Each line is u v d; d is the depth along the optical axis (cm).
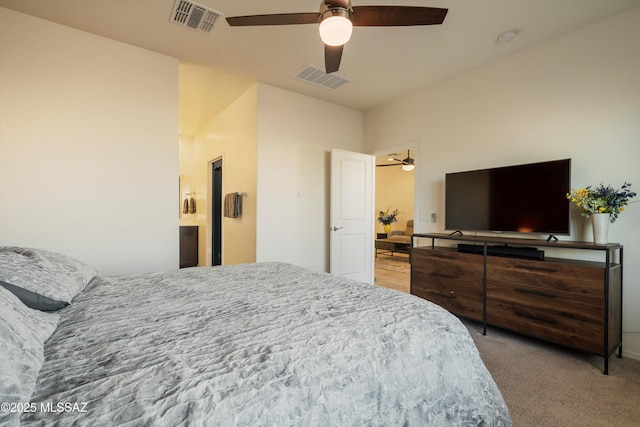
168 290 153
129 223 286
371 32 261
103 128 274
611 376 201
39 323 95
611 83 238
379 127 447
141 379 72
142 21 252
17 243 238
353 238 437
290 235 396
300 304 131
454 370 107
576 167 257
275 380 76
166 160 305
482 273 272
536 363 218
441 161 362
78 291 140
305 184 411
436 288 309
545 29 256
